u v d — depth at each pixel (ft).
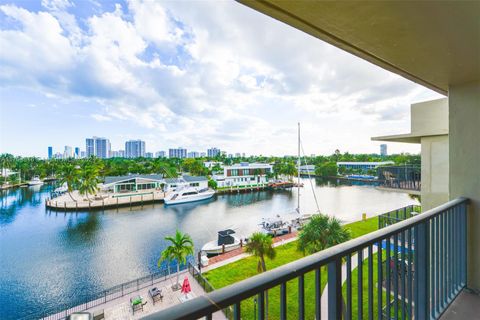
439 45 5.06
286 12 4.09
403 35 4.69
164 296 34.88
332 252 2.85
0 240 64.34
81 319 27.37
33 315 34.32
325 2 3.75
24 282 43.80
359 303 3.27
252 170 148.15
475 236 7.07
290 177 170.60
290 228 65.41
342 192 142.61
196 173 173.78
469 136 7.30
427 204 16.16
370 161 222.89
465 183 7.36
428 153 16.21
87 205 99.14
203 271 41.34
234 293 1.94
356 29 4.53
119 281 44.32
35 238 66.03
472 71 6.46
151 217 87.86
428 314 5.00
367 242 3.38
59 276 46.06
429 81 7.32
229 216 87.61
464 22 4.16
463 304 6.17
